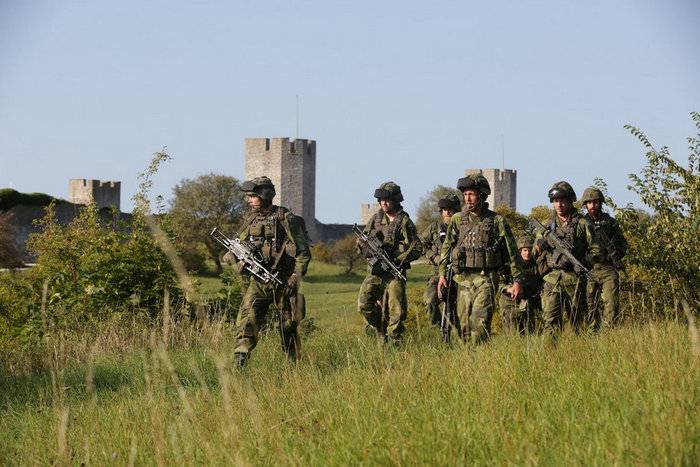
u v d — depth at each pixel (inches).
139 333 1412.4
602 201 1326.3
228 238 1095.0
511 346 817.5
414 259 1320.1
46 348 1320.1
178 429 656.4
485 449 515.5
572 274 1195.3
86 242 1747.0
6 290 1955.0
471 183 1039.0
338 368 935.0
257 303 1072.8
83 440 676.7
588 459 475.5
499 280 1049.5
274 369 965.2
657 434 483.8
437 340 1123.9
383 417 618.2
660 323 1090.1
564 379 679.7
